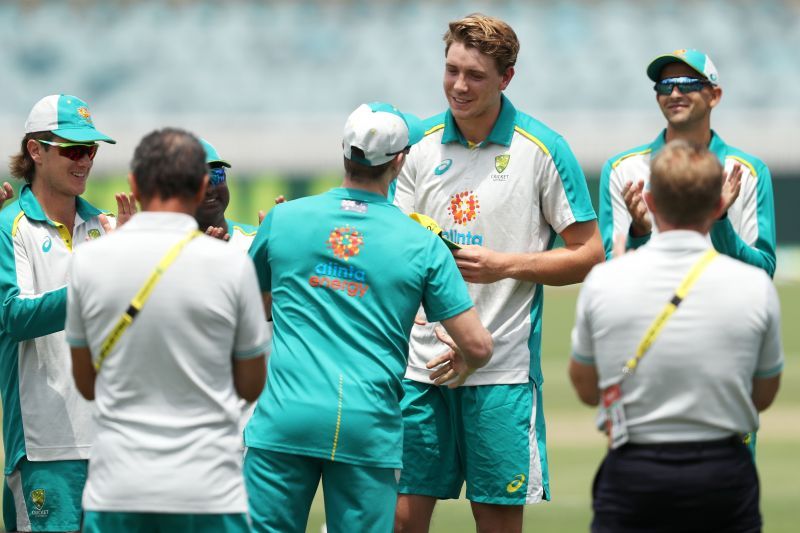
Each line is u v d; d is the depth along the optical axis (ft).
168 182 43.37
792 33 363.97
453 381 56.75
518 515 61.57
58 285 59.11
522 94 350.84
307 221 51.67
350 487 50.26
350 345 50.62
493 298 60.39
